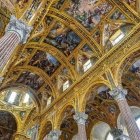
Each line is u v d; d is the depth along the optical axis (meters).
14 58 22.89
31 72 26.78
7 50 12.88
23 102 36.31
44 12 19.92
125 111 16.58
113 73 19.69
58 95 26.03
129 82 23.41
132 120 15.96
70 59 25.52
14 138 31.47
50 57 25.72
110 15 21.84
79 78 23.27
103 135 28.30
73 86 23.64
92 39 23.31
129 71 22.38
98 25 22.83
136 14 20.12
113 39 22.33
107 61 21.06
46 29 22.73
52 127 23.09
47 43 24.56
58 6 21.45
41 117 26.78
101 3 21.25
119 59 19.92
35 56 25.31
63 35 23.91
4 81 25.66
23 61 25.11
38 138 25.05
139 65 21.75
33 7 17.61
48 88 28.09
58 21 22.44
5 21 18.83
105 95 24.61
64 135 29.56
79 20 22.77
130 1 20.34
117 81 18.84
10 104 34.88
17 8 17.05
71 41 24.38
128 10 20.62
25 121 32.94
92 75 22.00
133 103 25.27
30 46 23.52
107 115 26.16
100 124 28.09
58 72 26.78
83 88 22.33
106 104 25.62
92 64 23.36
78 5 21.50
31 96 28.94
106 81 19.84
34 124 28.39
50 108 25.88
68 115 24.92
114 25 22.17
